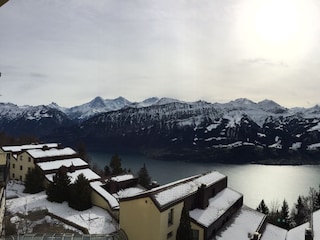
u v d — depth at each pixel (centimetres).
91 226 5219
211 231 4131
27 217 5303
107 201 5928
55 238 3175
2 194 2881
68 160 7819
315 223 4178
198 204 4488
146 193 3862
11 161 7906
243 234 4422
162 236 3756
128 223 3938
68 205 6025
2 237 3067
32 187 6744
